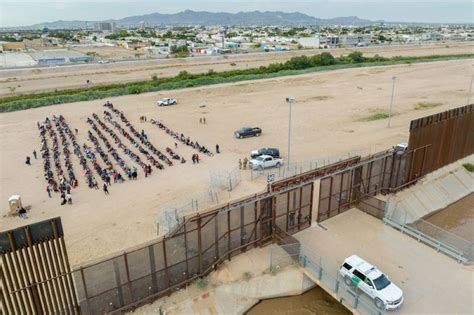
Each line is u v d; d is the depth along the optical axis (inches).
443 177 1641.2
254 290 981.8
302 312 977.5
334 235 1173.1
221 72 4574.3
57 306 775.7
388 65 5246.1
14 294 723.4
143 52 7101.4
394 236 1171.9
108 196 1418.6
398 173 1451.8
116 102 3142.2
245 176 1550.2
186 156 1840.6
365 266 928.9
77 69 4965.6
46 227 730.8
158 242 884.6
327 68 4879.4
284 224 1153.4
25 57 6254.9
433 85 3737.7
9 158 1862.7
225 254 1020.5
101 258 970.1
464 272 1005.8
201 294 932.0
